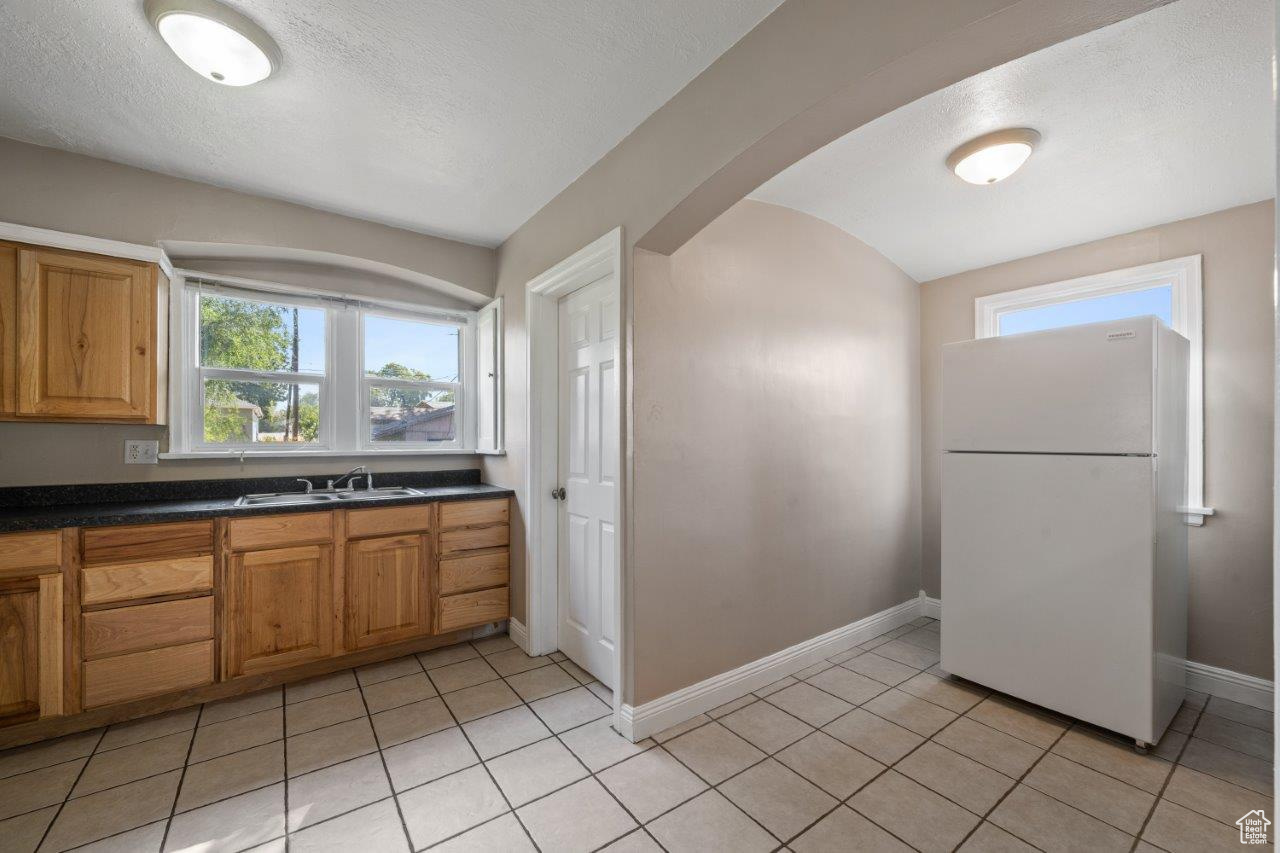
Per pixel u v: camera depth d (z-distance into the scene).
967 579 2.48
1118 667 2.05
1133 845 1.55
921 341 3.62
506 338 3.23
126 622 2.10
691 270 2.28
